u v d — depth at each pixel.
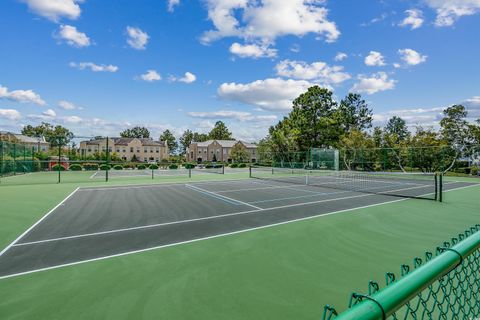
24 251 5.86
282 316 3.49
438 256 1.46
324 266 5.07
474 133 33.69
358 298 1.20
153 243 6.41
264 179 24.00
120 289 4.20
